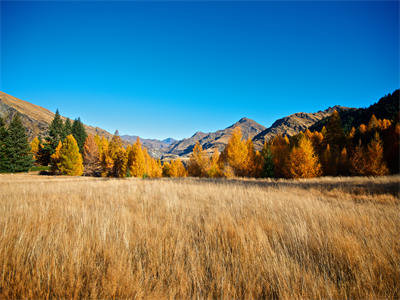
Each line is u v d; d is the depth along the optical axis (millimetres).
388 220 3232
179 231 2631
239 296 1489
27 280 1550
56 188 9148
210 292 1469
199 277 1626
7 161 32812
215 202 5512
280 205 4656
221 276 1625
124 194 7266
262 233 2533
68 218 3354
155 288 1538
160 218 3613
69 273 1577
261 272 1700
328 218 3391
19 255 1771
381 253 1991
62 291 1462
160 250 1946
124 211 3922
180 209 4344
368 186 10305
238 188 9195
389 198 6793
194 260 1870
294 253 2102
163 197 6117
